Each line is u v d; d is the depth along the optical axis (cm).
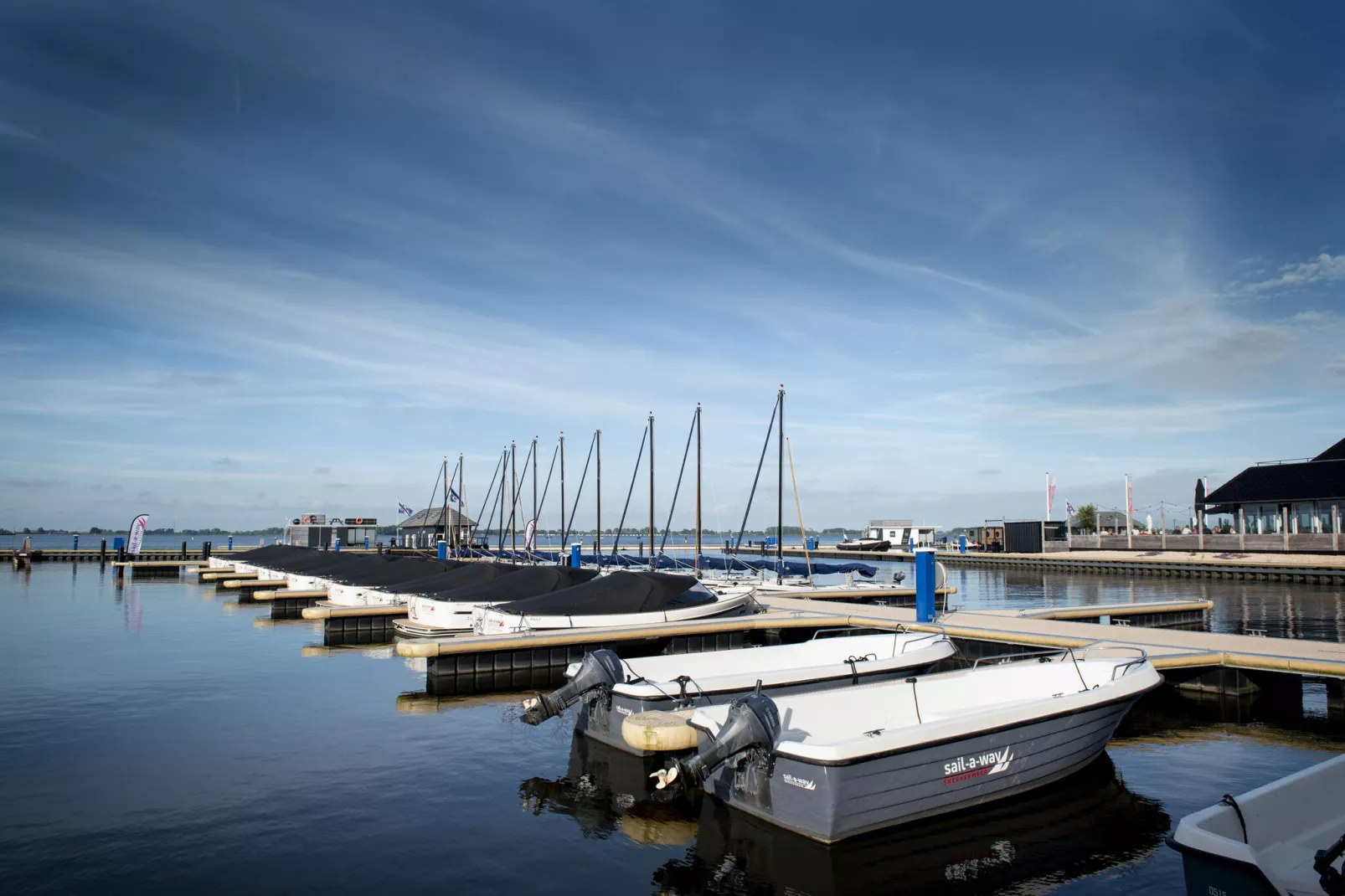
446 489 6700
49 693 1680
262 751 1268
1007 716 995
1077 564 6206
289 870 847
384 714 1516
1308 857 609
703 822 980
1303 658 1496
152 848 897
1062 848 905
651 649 2008
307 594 3120
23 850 889
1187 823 581
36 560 6812
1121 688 1130
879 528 9706
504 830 959
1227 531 6316
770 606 2594
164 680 1819
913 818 945
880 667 1355
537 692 1738
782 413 3541
